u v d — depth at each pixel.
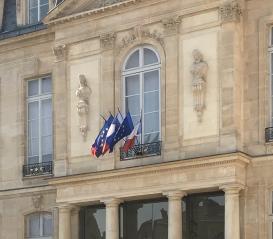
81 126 30.50
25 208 32.62
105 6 30.23
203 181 27.16
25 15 34.31
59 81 31.41
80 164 30.36
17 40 33.62
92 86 30.61
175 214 27.64
